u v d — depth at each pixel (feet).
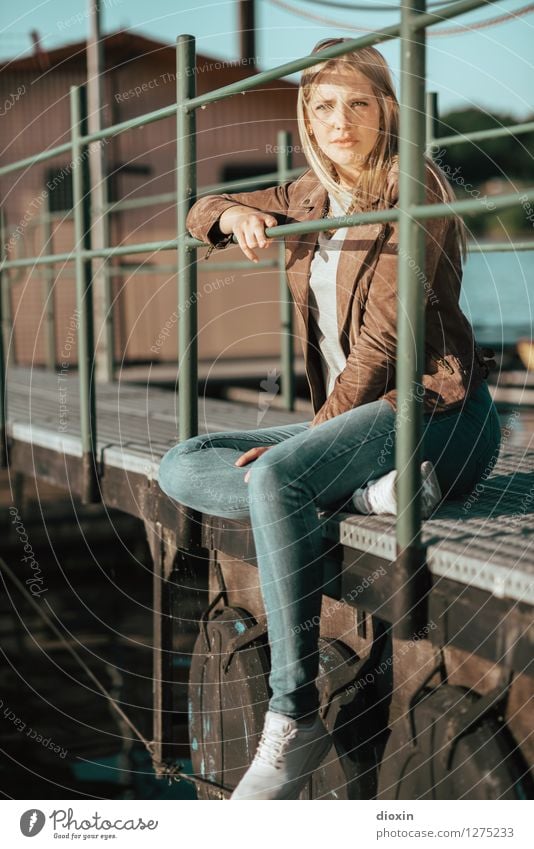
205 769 9.29
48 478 12.64
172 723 10.41
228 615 9.14
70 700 19.35
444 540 6.10
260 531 6.32
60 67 33.14
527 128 11.44
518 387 21.81
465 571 5.68
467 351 6.83
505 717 6.16
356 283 6.81
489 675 6.30
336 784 7.48
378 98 6.90
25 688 19.84
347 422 6.53
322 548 6.86
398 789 6.75
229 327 35.83
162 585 10.24
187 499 7.55
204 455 7.51
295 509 6.30
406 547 5.98
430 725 6.37
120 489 10.38
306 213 7.49
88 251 10.68
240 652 8.58
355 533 6.44
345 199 7.13
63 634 22.74
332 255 7.06
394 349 6.60
